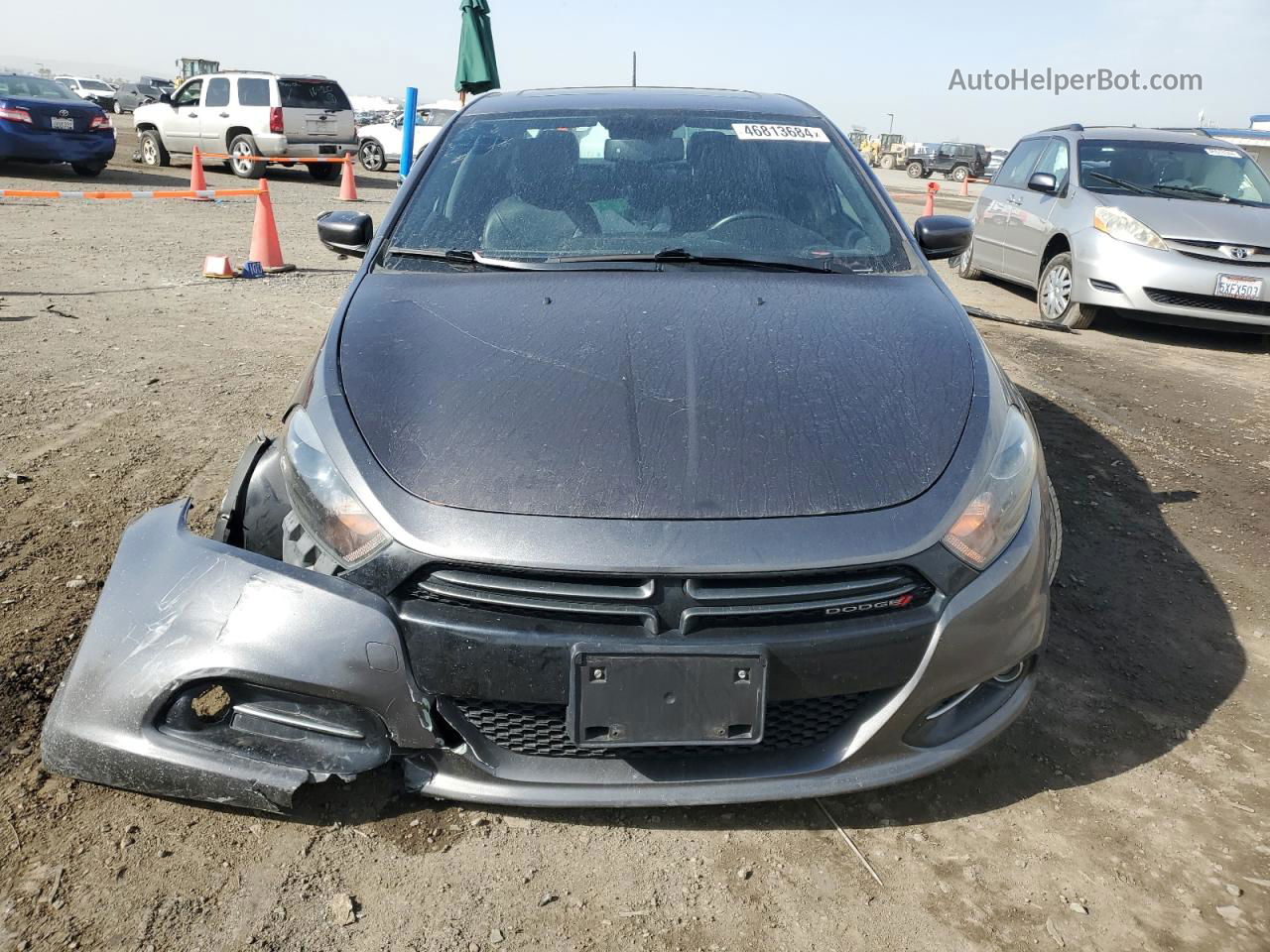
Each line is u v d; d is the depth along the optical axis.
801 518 1.85
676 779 1.92
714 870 1.99
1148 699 2.62
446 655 1.84
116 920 1.81
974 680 1.96
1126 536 3.66
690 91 3.64
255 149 16.80
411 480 1.93
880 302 2.60
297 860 1.97
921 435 2.05
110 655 1.93
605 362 2.22
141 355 5.66
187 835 2.02
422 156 3.23
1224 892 1.96
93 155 14.41
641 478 1.89
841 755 1.96
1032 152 8.66
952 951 1.81
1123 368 6.20
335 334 2.41
